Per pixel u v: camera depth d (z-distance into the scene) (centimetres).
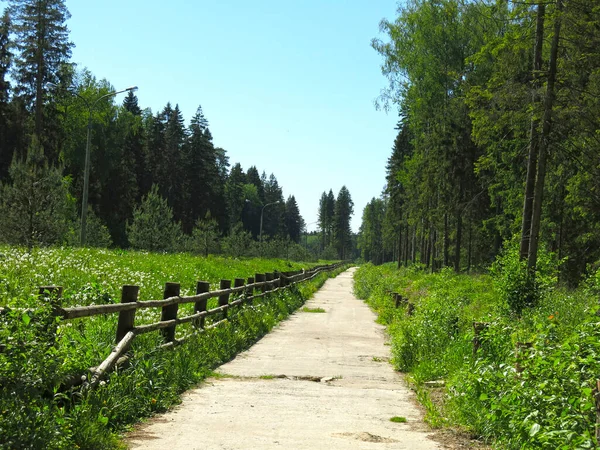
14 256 1614
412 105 4050
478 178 3928
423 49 3931
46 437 443
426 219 4728
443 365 964
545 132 2020
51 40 5038
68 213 3759
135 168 7275
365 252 18388
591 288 1877
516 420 531
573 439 434
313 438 584
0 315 469
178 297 960
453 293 2036
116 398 612
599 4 1909
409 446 573
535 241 2023
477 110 2178
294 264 6159
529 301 1614
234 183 12038
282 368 1038
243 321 1422
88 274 1576
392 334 1535
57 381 488
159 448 524
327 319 1964
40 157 2438
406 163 4684
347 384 927
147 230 4141
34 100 5122
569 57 2059
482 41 3644
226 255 5538
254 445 546
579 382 520
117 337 760
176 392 764
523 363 596
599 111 2005
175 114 8162
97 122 6366
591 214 2828
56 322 536
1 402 434
